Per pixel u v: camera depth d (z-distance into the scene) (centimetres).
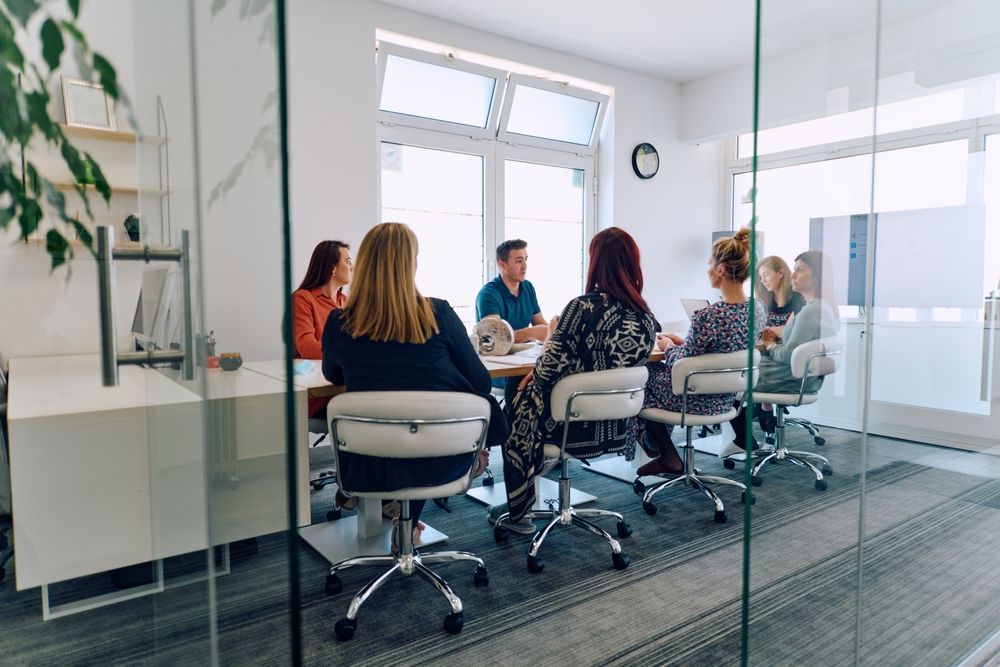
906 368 150
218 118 79
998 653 173
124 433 135
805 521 129
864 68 133
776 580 122
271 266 68
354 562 211
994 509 177
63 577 147
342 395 179
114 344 110
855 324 138
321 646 181
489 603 206
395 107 461
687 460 298
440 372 193
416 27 438
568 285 567
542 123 534
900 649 150
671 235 605
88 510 146
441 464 191
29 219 114
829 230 128
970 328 164
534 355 275
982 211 166
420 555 212
